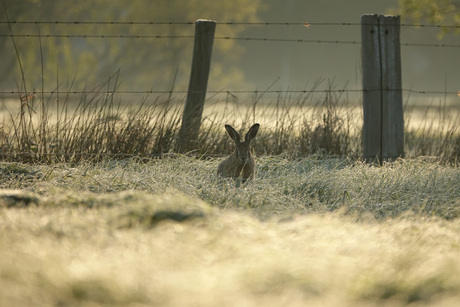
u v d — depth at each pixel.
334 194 30.91
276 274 16.83
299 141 41.00
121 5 171.88
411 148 43.62
